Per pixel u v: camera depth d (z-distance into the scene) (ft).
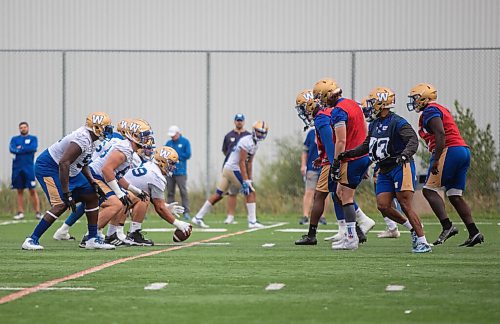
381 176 104.22
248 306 66.64
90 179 107.24
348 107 105.60
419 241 103.60
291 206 191.01
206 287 75.56
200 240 125.29
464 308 65.82
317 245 114.93
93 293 72.54
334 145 107.24
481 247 110.73
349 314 63.67
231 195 165.78
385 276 82.12
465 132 183.42
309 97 110.63
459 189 110.52
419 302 68.28
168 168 117.29
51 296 71.05
